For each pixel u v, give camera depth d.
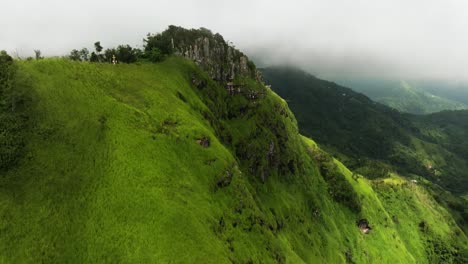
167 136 145.75
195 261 106.56
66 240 107.62
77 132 131.38
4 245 103.31
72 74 152.25
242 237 137.50
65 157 124.25
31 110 130.62
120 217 112.56
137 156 130.25
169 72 197.12
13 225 107.25
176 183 129.00
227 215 139.25
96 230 109.81
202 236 114.75
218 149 158.62
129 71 180.88
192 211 121.50
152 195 118.75
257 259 135.62
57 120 132.00
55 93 139.12
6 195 112.38
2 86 132.00
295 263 160.00
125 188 119.56
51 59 154.62
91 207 114.50
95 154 127.88
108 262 103.56
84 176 121.50
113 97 152.88
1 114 125.50
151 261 103.06
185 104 176.12
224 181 149.88
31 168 119.19
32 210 111.12
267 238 151.50
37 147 123.75
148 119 149.38
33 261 102.25
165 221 112.56
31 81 138.12
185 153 145.38
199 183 138.62
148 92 166.25
